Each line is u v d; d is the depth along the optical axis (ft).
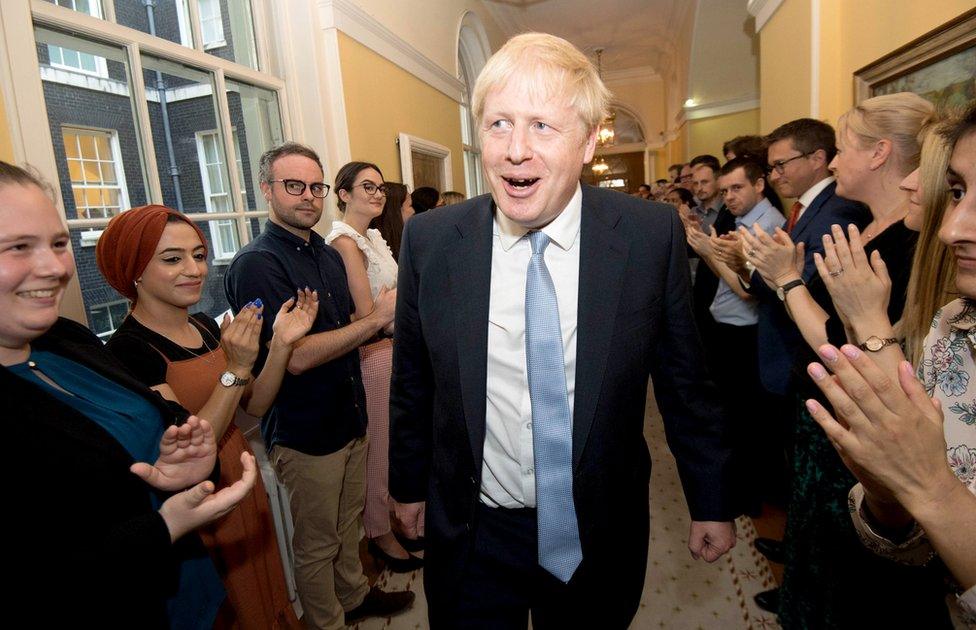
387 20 10.60
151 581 2.54
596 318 2.87
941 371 2.27
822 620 3.70
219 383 3.60
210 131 6.45
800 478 4.05
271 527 4.16
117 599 2.41
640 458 3.32
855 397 1.64
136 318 3.68
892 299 3.67
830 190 5.38
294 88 7.97
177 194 5.95
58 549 2.29
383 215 7.63
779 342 5.68
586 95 2.62
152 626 2.64
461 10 15.72
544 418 2.98
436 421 3.28
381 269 6.55
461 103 15.71
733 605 5.73
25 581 2.16
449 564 3.31
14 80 4.07
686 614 5.63
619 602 3.31
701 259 9.82
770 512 7.28
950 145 2.09
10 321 2.29
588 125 2.71
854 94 6.86
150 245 3.49
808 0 7.91
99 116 5.03
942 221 2.49
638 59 28.43
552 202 2.72
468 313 3.01
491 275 3.09
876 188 4.08
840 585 3.50
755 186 7.63
